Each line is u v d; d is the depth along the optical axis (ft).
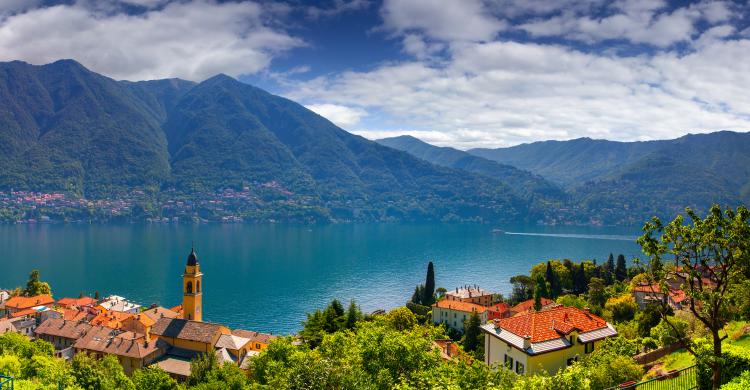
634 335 286.66
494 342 177.68
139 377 246.27
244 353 358.43
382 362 132.98
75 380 216.74
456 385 115.75
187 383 263.70
